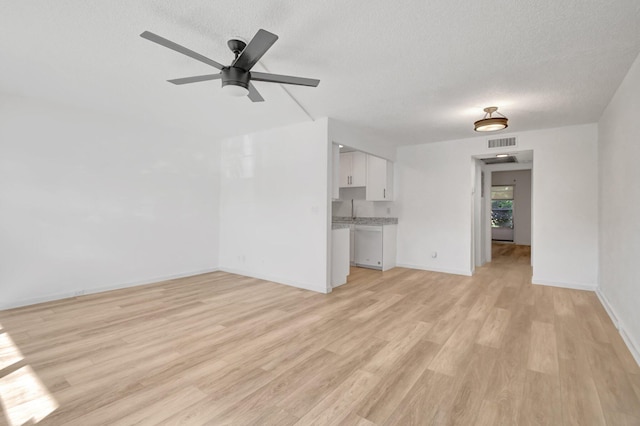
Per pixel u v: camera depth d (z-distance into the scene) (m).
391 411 1.79
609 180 3.57
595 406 1.83
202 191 5.42
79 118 3.99
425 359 2.39
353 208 6.98
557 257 4.60
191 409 1.79
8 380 2.07
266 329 2.97
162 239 4.88
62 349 2.52
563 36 2.23
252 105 3.80
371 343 2.67
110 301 3.80
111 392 1.95
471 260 5.43
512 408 1.81
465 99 3.51
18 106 3.55
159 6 1.94
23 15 2.04
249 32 2.22
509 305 3.72
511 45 2.36
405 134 5.17
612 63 2.62
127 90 3.36
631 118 2.69
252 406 1.83
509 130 4.82
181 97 3.56
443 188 5.67
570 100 3.49
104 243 4.24
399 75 2.90
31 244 3.65
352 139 4.81
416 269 5.91
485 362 2.35
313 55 2.53
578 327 3.04
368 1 1.87
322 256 4.30
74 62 2.71
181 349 2.54
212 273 5.46
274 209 4.88
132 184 4.51
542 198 4.70
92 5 1.94
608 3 1.86
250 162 5.23
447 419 1.72
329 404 1.85
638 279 2.46
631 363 2.33
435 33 2.21
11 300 3.52
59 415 1.73
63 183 3.88
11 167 3.52
